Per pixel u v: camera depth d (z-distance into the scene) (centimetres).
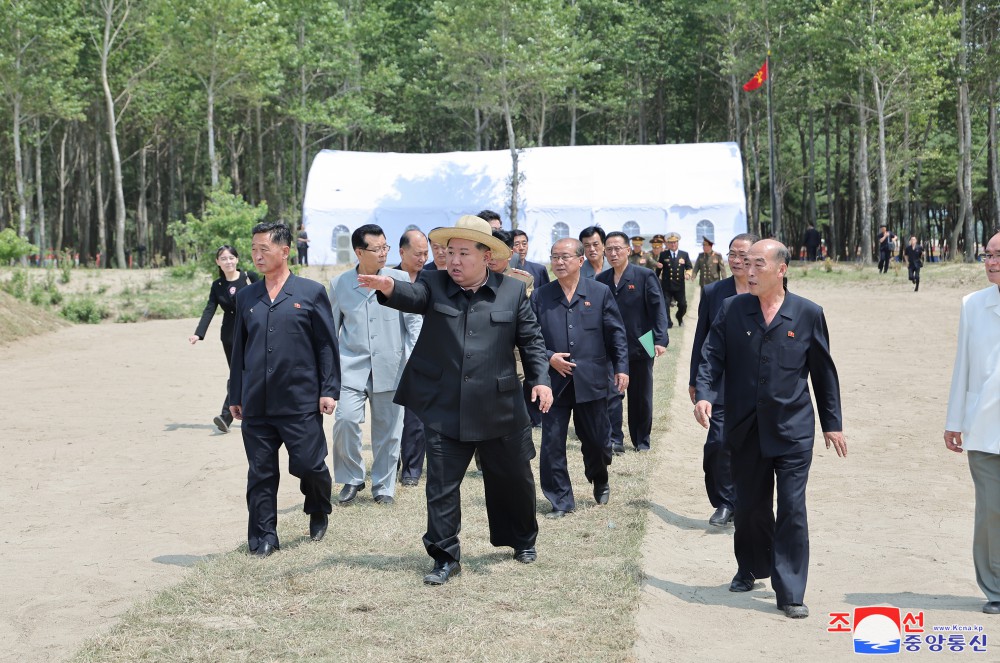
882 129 4447
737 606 555
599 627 497
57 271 3366
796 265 4628
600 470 766
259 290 646
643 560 618
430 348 578
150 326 2317
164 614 518
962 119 4428
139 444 1034
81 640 488
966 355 554
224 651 466
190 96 5053
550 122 6191
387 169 4650
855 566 637
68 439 1059
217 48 4269
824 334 548
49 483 860
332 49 5009
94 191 6397
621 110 5719
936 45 4300
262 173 5275
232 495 815
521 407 588
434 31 4562
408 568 597
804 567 539
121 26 4484
